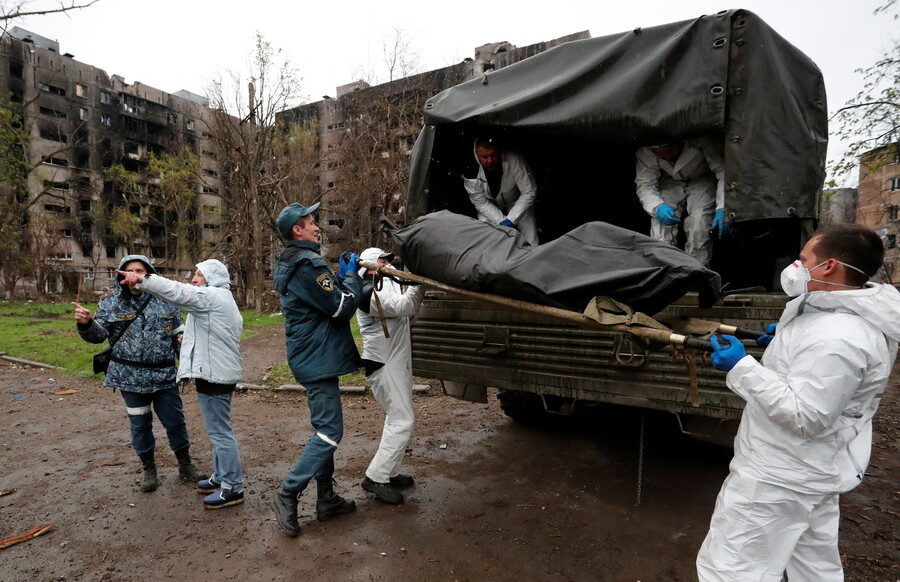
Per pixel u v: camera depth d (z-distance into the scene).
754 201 2.88
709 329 2.32
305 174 27.52
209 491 3.86
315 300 3.13
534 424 5.41
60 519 3.50
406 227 3.28
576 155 4.96
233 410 6.36
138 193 44.47
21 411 6.45
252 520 3.44
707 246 3.70
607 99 3.22
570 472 4.22
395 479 3.94
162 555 3.02
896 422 5.65
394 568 2.84
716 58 2.96
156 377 3.86
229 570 2.85
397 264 3.76
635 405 2.89
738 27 2.92
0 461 4.66
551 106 3.46
